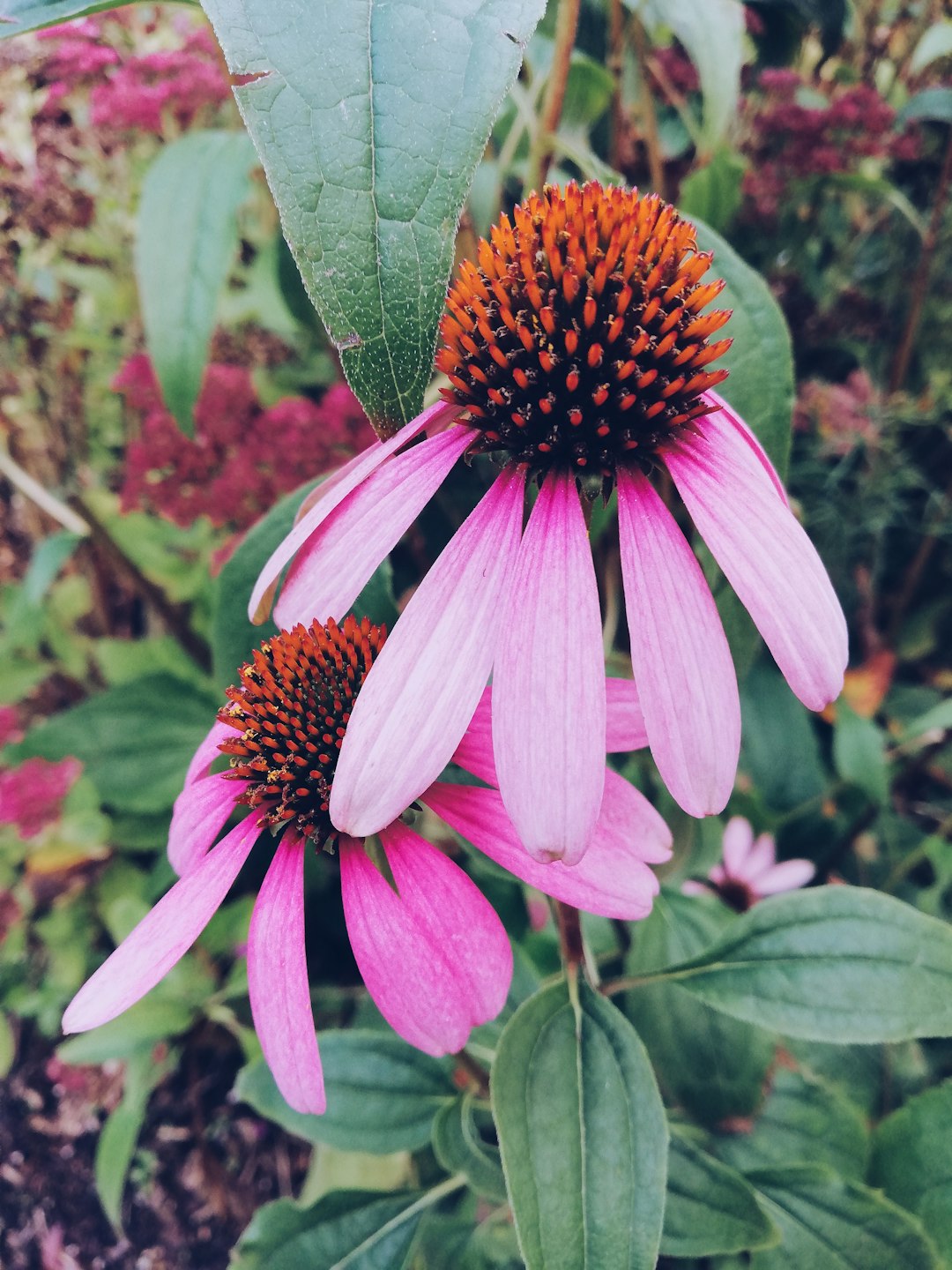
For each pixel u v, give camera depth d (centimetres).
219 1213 34
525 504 14
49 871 36
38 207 32
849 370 38
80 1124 37
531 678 11
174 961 12
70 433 39
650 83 28
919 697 36
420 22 9
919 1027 14
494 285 14
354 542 13
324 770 14
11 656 39
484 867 16
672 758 11
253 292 35
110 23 34
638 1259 12
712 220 23
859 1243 18
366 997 28
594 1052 13
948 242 33
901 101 35
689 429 14
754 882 29
